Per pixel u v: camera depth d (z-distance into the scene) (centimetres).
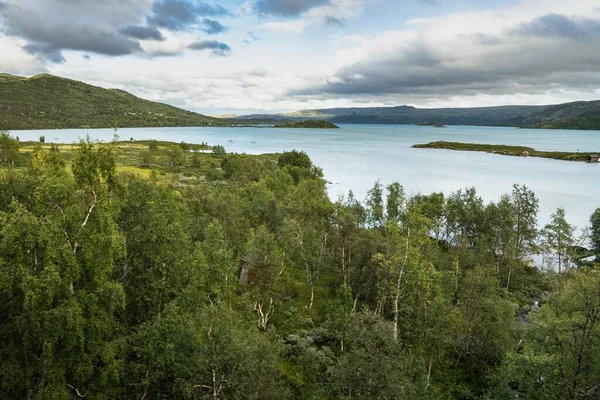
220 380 2538
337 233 5803
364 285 5347
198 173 17200
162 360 2525
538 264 8375
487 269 5250
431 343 4022
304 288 5925
